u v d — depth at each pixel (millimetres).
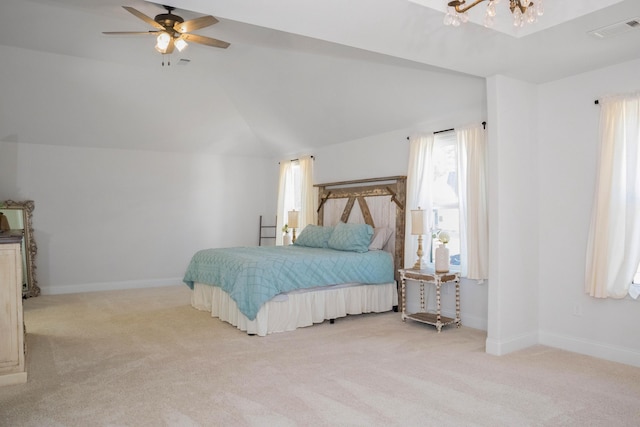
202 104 6539
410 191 5078
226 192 7859
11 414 2463
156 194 7188
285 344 3871
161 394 2758
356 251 5117
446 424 2371
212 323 4617
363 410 2537
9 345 2930
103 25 4414
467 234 4434
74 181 6520
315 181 6961
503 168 3637
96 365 3289
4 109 5605
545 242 3893
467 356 3545
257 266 4191
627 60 3309
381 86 4824
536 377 3064
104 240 6742
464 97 4426
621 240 3328
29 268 6086
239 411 2520
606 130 3400
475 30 2672
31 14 4168
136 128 6594
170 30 3617
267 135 7336
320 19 2486
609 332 3467
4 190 6051
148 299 5953
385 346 3820
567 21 2578
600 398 2713
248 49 4988
